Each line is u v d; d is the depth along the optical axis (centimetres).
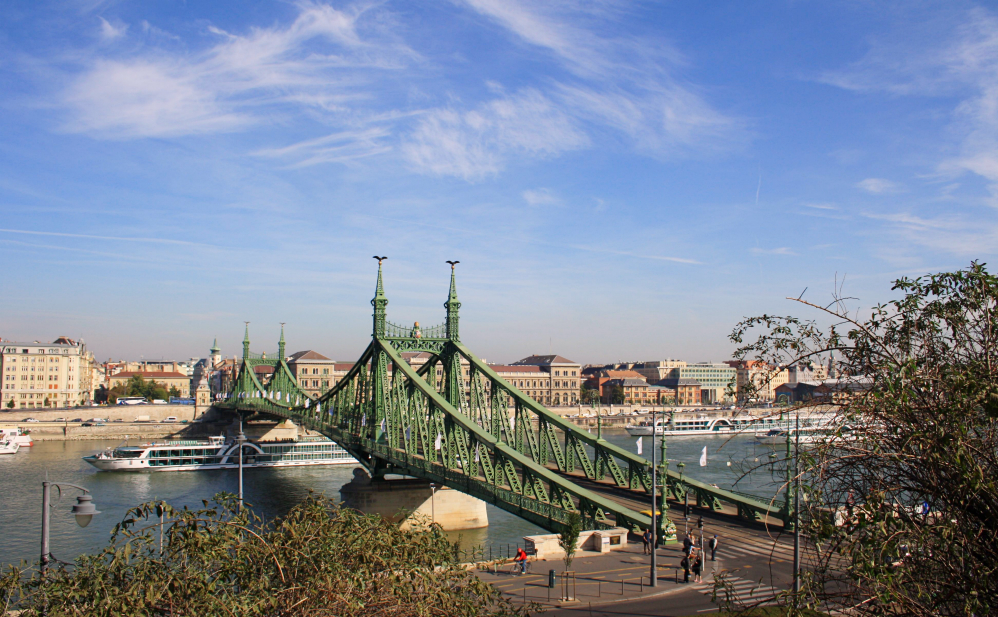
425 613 1844
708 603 3419
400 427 7388
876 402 1155
